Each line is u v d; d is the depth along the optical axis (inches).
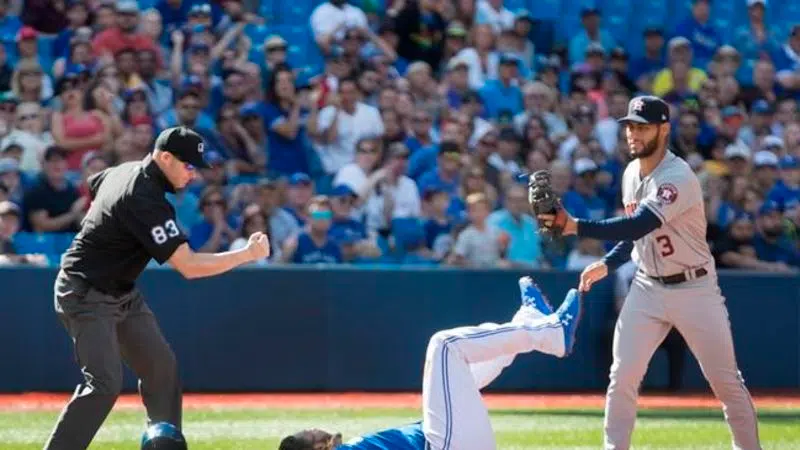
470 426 819.4
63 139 1881.2
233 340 1781.5
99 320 907.4
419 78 2176.4
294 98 2038.6
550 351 856.9
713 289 966.4
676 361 1854.1
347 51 2161.7
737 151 2167.8
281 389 1795.0
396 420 1446.9
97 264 903.1
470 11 2330.2
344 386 1809.8
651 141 943.0
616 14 2507.4
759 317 1913.1
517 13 2425.0
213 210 1811.0
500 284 1849.2
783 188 2165.4
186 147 900.0
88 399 898.7
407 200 1984.5
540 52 2413.9
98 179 939.3
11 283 1708.9
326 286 1812.3
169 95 2034.9
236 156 1994.3
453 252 1892.2
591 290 1872.5
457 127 2062.0
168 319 1758.1
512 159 2091.5
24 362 1710.1
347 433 1333.7
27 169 1836.9
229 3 2198.6
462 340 831.1
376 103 2126.0
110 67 1955.0
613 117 2239.2
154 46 2057.1
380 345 1822.1
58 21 2068.2
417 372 1830.7
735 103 2400.3
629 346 978.7
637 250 981.2
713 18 2544.3
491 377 871.7
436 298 1836.9
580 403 1680.6
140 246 909.2
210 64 2089.1
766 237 2058.3
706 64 2464.3
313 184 2030.0
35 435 1275.8
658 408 1628.9
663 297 967.0
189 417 1459.2
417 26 2272.4
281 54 2066.9
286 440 778.2
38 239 1788.9
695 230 951.0
